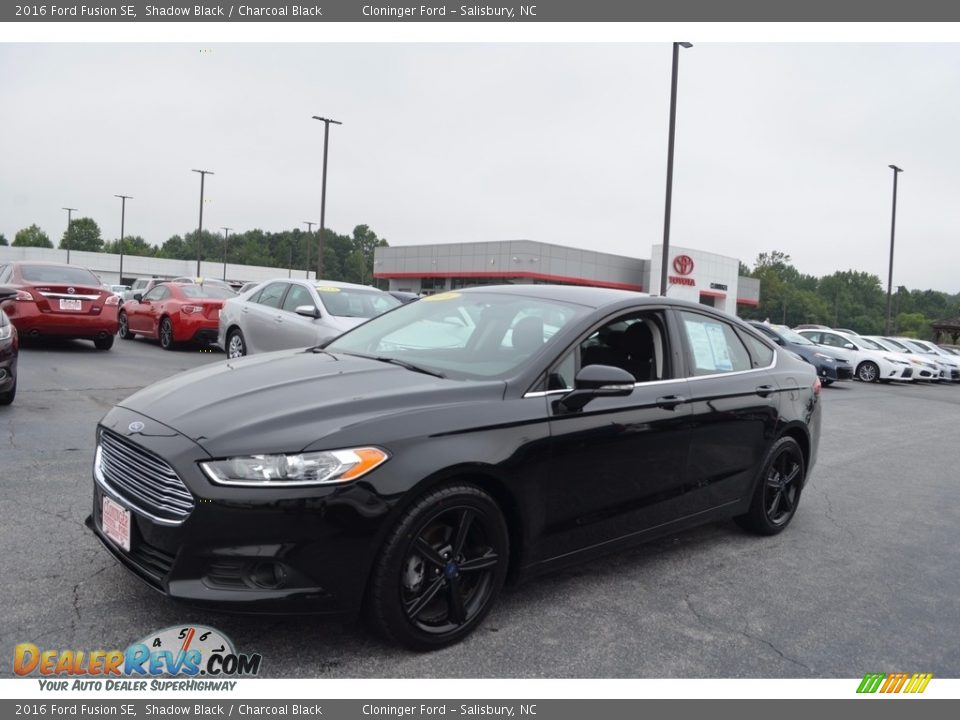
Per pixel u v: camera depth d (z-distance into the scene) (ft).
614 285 183.93
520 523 10.86
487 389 10.86
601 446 11.80
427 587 9.98
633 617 11.76
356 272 497.87
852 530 17.65
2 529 13.30
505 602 12.00
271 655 9.79
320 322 31.81
